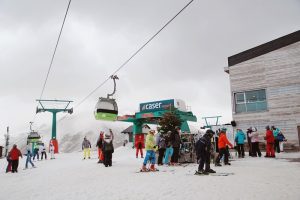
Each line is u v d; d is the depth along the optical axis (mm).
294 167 11969
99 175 12359
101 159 18562
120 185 9266
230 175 10336
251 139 18859
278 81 25250
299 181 8469
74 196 7805
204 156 11102
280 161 14781
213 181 9164
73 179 11555
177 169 13320
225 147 14008
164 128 16938
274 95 25281
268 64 25922
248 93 26672
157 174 11695
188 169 13117
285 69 25078
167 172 12258
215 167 13266
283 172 10539
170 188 8258
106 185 9422
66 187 9547
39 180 12109
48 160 25875
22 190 9633
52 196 8016
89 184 9891
